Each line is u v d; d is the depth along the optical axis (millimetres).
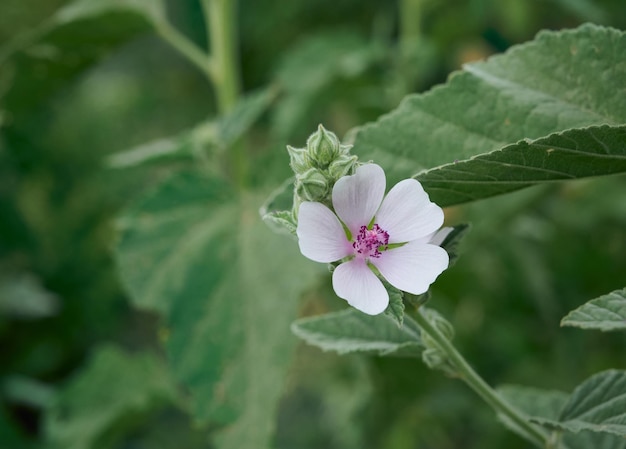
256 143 1166
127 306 1054
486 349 782
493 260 777
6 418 842
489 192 380
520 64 410
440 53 938
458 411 757
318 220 350
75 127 1112
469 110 412
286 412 960
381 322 407
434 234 371
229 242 601
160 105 1232
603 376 391
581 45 402
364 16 1116
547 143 355
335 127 989
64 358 992
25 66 740
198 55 705
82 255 1018
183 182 616
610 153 360
